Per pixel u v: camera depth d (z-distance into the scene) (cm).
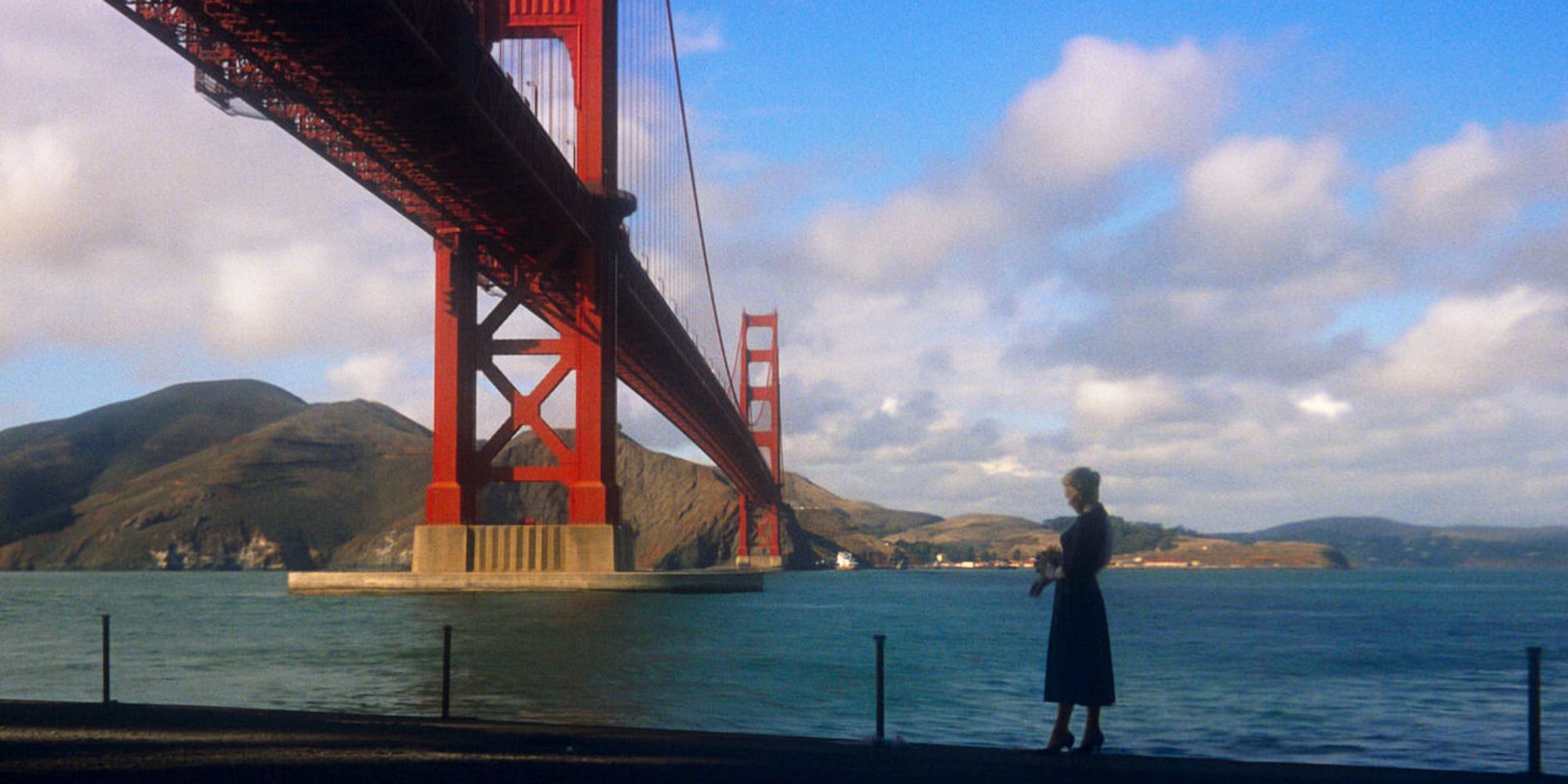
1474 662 3525
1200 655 3775
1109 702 888
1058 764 859
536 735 1012
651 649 3341
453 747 941
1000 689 2462
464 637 3719
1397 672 3122
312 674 2589
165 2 3681
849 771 834
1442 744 1777
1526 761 1616
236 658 3081
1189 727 1950
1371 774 832
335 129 4603
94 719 1119
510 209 5662
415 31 3962
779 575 17538
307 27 3856
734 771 833
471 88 4444
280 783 790
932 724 1906
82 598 8794
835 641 3969
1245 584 16600
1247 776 814
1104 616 896
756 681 2531
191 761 873
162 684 2417
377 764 864
